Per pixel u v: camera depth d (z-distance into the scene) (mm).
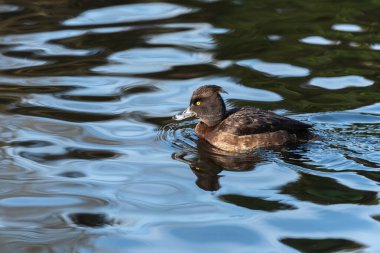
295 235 11547
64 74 18703
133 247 11312
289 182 13289
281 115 15984
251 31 21422
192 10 23172
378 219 11930
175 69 19016
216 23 22078
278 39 20797
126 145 14984
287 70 18859
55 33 21344
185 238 11539
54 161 14211
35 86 17969
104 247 11320
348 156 14258
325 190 12914
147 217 12195
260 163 14219
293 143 14992
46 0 24031
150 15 22812
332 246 11180
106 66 19203
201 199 12750
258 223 11914
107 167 14000
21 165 14031
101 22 22156
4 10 23156
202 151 14938
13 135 15305
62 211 12406
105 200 12766
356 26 21516
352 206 12336
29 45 20484
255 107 16672
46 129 15641
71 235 11664
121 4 23781
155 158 14445
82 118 16266
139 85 18078
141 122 16141
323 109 16562
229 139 15164
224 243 11375
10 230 11828
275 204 12508
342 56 19594
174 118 15969
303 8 23094
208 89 15875
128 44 20609
